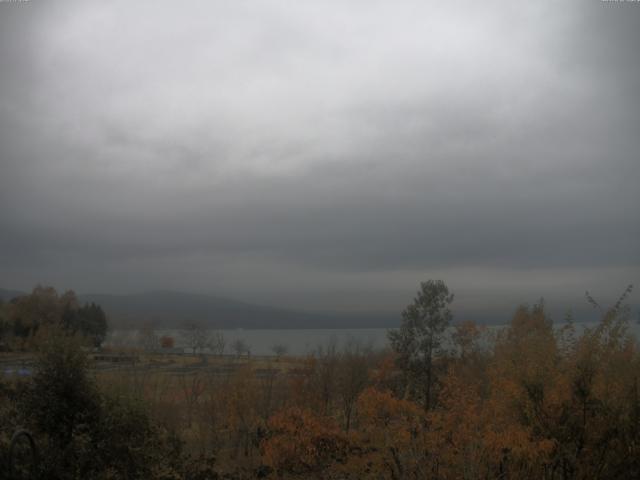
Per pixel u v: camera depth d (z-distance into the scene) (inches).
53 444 357.4
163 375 1250.0
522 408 464.1
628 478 429.7
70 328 494.6
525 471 459.2
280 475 692.1
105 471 361.4
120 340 1973.4
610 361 455.8
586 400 445.4
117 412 398.9
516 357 491.8
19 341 773.9
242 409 944.9
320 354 1246.9
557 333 492.7
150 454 405.7
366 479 559.5
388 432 536.7
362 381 1007.6
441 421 514.9
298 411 757.3
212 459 505.4
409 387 950.4
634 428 434.0
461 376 751.7
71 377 387.2
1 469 313.6
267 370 1251.2
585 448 441.7
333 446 674.2
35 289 1779.0
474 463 470.0
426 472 506.3
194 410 1007.6
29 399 378.3
